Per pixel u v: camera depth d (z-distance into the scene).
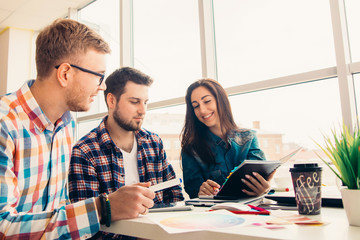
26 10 3.55
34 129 0.95
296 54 1.88
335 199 0.85
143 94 1.41
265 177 1.05
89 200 0.74
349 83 1.62
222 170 1.58
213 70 2.30
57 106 0.99
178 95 2.50
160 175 1.46
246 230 0.53
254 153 1.60
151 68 2.77
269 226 0.56
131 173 1.38
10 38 3.96
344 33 1.66
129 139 1.44
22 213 0.74
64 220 0.71
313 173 0.71
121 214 0.72
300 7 1.88
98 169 1.28
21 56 4.02
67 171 1.14
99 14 3.35
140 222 0.66
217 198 1.04
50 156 1.01
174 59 2.57
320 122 1.75
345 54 1.63
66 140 1.14
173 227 0.59
